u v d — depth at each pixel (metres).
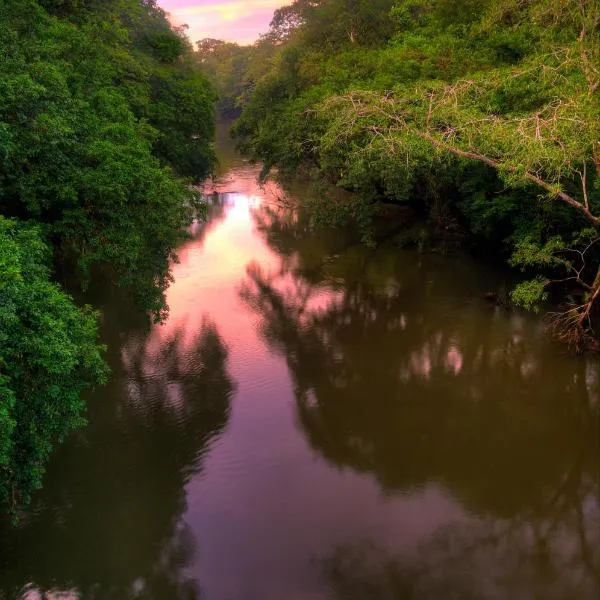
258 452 17.80
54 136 16.59
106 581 13.36
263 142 41.25
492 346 24.08
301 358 23.53
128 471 16.88
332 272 33.62
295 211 48.59
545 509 15.58
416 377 21.97
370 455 17.69
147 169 19.58
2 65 17.73
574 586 13.26
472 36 34.25
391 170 27.17
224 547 14.27
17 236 13.52
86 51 24.42
